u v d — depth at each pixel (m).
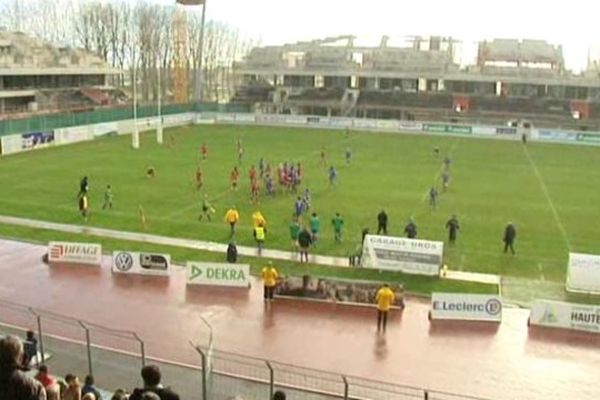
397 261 32.06
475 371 22.42
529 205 46.78
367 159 64.88
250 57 121.62
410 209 44.47
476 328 26.00
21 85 94.94
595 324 25.61
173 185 50.12
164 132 82.25
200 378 20.91
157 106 83.50
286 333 25.08
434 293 26.58
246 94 114.56
